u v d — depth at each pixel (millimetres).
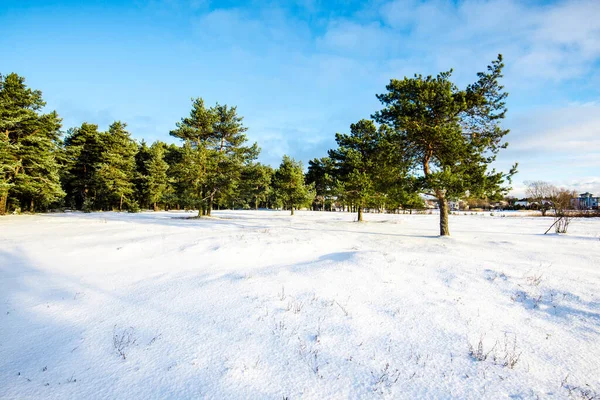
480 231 19828
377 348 3992
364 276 7195
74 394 3141
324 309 5285
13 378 3449
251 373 3434
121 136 47062
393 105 16203
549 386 3215
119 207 49469
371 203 25953
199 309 5438
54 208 43000
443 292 6133
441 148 15258
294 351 3914
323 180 28453
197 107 30641
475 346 4043
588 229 21062
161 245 12289
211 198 32125
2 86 30641
